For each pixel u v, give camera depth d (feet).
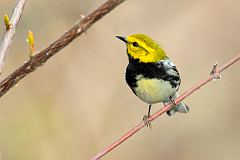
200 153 48.75
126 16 49.60
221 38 51.60
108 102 46.57
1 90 15.38
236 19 51.98
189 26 51.24
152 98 30.45
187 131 49.80
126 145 48.03
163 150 48.62
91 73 47.24
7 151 41.75
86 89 46.55
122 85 47.44
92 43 48.24
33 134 42.83
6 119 42.91
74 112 45.06
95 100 46.44
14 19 16.55
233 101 52.16
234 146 49.42
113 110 46.50
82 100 46.01
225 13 51.90
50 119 43.86
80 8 44.73
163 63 30.04
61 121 44.14
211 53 51.01
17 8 16.69
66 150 43.24
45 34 44.19
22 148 42.11
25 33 44.06
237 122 51.29
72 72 46.73
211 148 49.01
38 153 42.39
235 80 53.16
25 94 44.47
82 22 14.55
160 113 24.12
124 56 48.32
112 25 48.98
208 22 51.67
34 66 15.29
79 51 47.70
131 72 30.32
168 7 50.93
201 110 51.62
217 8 52.03
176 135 49.49
